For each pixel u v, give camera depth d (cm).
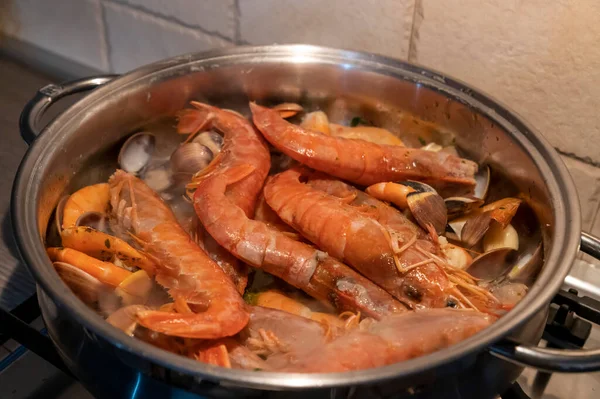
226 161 44
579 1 40
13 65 63
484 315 35
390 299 38
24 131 40
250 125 46
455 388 32
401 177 44
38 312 40
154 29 56
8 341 39
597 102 42
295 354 35
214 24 53
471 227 42
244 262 40
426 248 40
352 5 46
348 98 47
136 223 41
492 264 41
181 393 31
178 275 38
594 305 40
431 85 44
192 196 42
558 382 40
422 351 35
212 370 29
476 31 43
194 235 42
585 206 45
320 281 38
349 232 39
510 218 41
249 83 47
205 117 47
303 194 42
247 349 35
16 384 38
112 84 43
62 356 34
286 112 47
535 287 33
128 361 31
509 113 41
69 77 62
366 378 29
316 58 45
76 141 41
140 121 45
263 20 50
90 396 37
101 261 38
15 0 62
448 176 43
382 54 46
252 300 39
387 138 46
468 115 43
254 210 43
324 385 29
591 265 46
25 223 34
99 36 59
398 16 45
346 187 44
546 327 40
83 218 40
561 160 39
